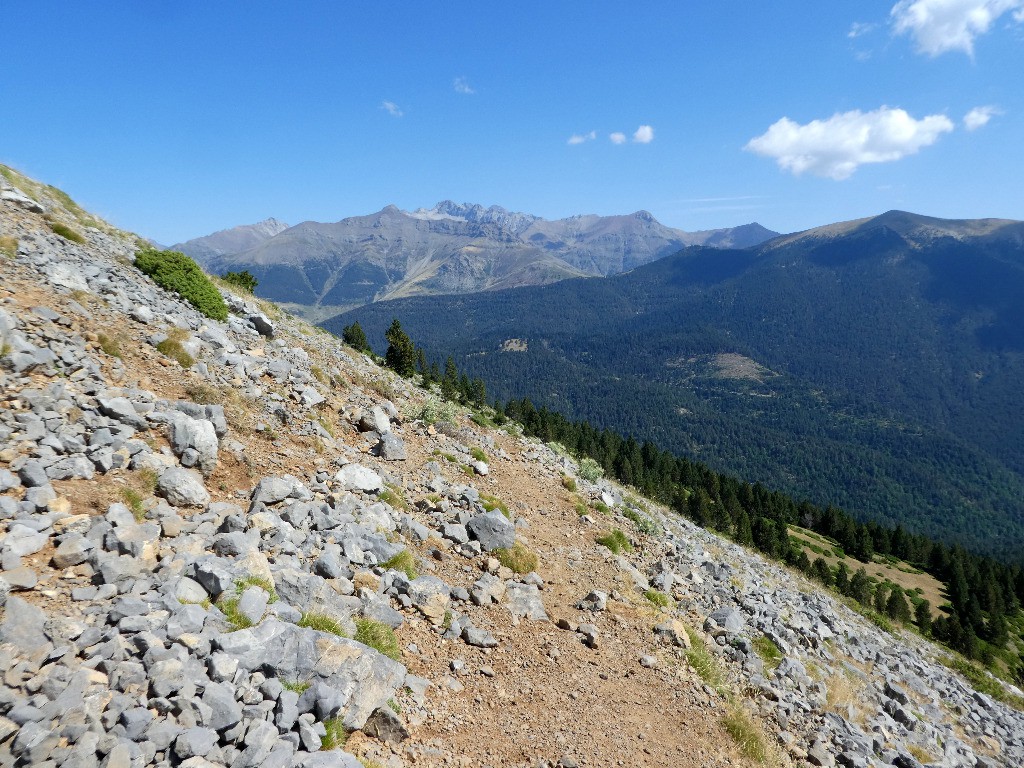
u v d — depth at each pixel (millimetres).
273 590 7723
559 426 116250
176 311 17234
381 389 24859
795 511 152750
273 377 17422
